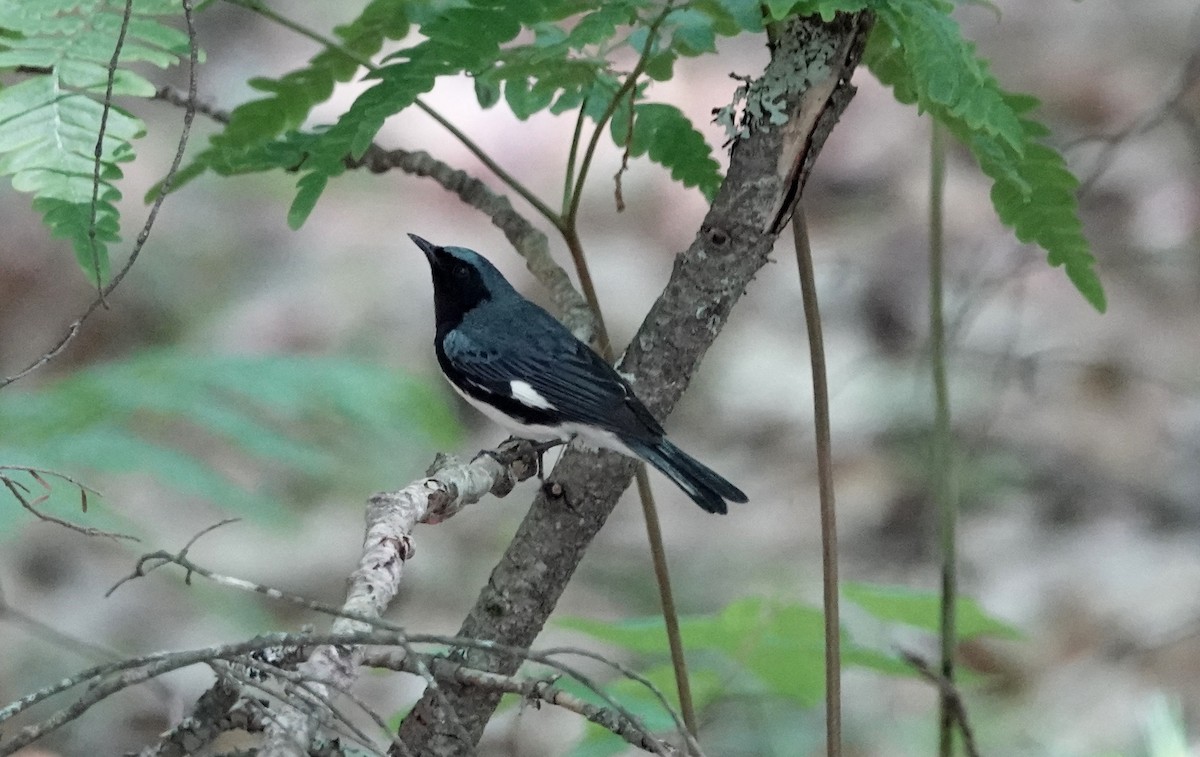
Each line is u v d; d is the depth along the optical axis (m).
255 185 20.81
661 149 6.60
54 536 14.23
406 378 8.03
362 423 8.34
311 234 19.81
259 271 19.23
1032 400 15.16
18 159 5.10
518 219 6.71
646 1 5.38
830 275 17.39
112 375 7.17
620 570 14.23
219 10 24.27
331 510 14.28
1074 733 11.30
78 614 13.42
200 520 14.44
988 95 4.54
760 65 19.78
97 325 18.20
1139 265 16.83
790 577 13.77
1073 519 14.01
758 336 17.23
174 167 4.88
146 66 20.30
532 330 8.51
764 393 16.50
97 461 6.79
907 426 15.50
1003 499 14.40
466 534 15.20
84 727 11.20
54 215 5.04
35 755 9.48
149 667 4.10
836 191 19.20
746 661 6.79
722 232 5.29
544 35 6.23
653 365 5.54
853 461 15.37
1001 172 5.68
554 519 5.48
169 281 18.73
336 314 18.34
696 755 4.17
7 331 18.22
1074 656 12.30
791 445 15.81
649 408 5.53
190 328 18.31
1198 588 12.68
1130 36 20.31
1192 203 17.31
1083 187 8.20
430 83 4.74
